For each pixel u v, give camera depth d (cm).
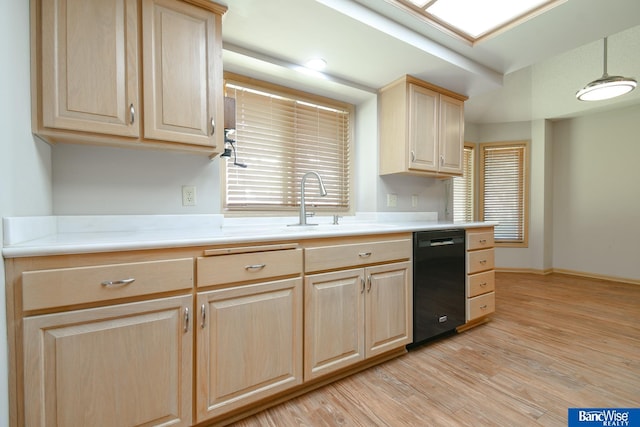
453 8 178
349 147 272
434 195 307
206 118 146
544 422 129
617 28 190
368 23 168
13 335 89
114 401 101
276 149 230
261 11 156
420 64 216
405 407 140
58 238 113
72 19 117
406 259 191
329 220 254
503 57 225
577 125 421
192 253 117
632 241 379
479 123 452
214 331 121
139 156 155
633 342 209
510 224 445
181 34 139
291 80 227
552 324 244
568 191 429
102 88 122
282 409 139
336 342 157
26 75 108
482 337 220
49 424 92
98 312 98
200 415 117
